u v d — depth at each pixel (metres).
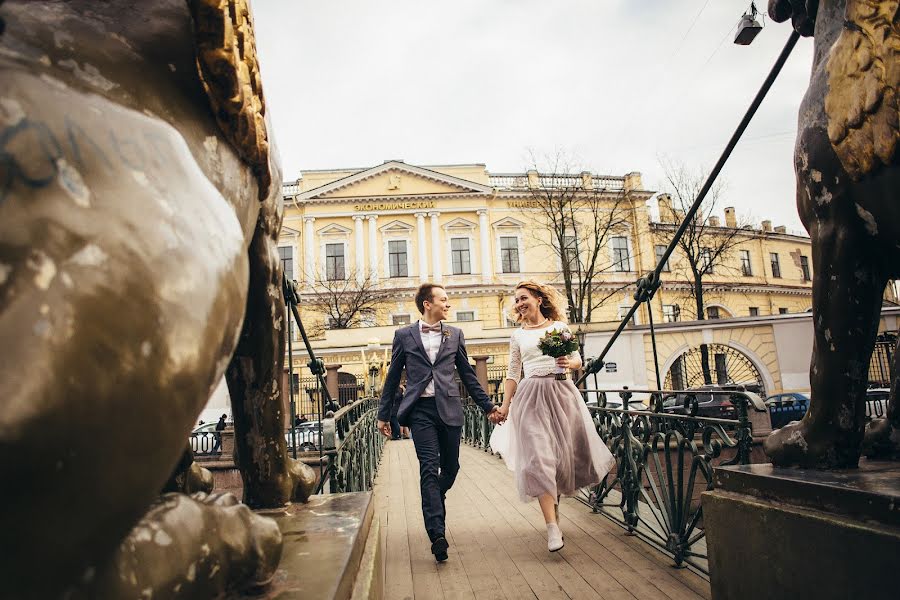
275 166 1.41
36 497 0.44
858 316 1.48
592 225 33.00
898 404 1.65
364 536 1.50
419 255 32.12
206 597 0.78
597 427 4.17
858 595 1.22
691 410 2.67
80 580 0.53
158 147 0.69
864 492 1.25
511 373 3.58
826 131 1.43
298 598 0.90
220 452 11.77
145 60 0.80
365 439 5.62
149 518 0.70
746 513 1.58
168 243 0.60
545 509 3.03
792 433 1.65
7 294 0.45
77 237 0.51
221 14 0.82
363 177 32.59
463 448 10.28
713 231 32.41
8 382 0.43
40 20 0.70
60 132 0.56
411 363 3.50
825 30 1.48
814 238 1.52
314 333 28.95
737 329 20.20
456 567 3.04
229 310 0.69
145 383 0.53
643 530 3.45
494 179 34.44
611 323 20.22
